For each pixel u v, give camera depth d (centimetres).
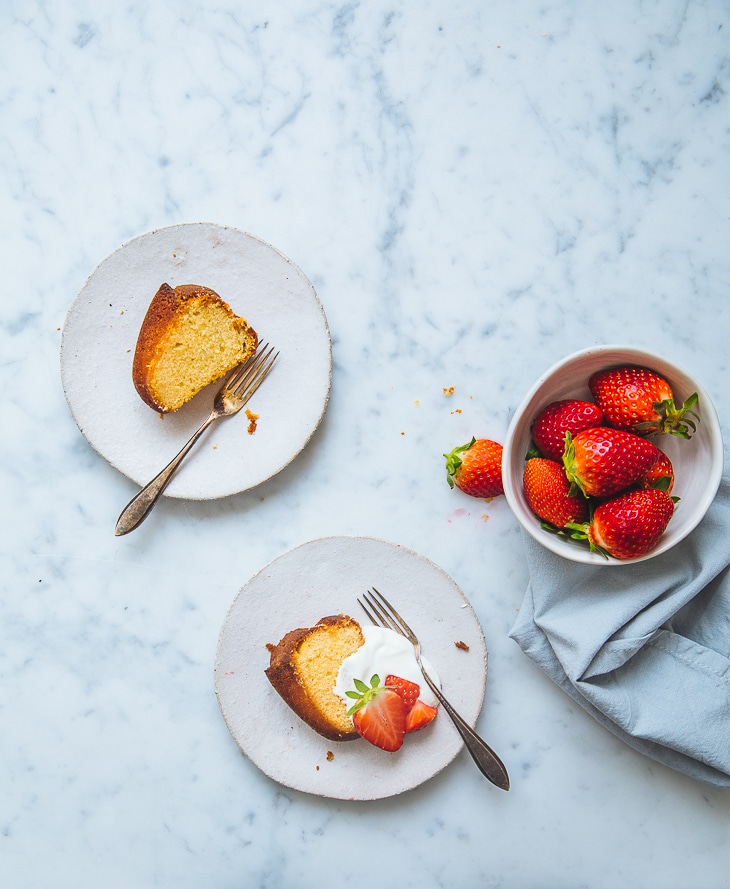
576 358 76
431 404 84
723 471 80
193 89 83
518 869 85
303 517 84
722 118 84
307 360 81
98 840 85
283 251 83
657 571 80
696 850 84
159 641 84
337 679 80
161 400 80
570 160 84
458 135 83
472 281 84
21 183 83
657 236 84
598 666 79
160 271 81
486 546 84
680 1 84
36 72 83
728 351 84
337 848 84
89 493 84
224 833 85
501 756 84
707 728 79
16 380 84
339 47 83
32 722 84
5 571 84
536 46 83
